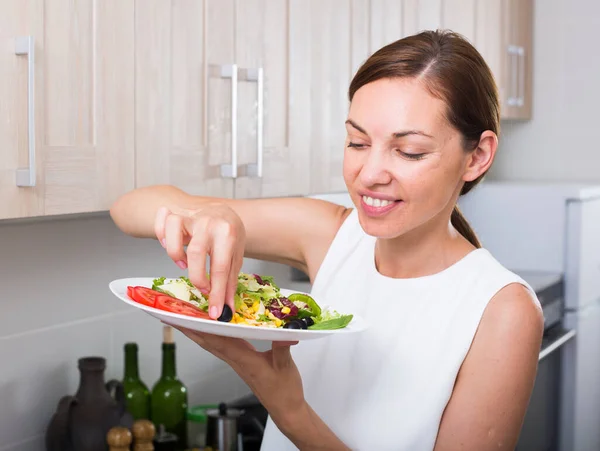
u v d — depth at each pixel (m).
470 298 1.05
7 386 1.57
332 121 1.85
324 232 1.21
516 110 3.18
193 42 1.43
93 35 1.22
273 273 2.35
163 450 1.70
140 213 1.17
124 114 1.29
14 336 1.57
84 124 1.22
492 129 1.04
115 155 1.28
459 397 1.04
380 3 2.01
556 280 2.77
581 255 2.85
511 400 1.01
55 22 1.16
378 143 0.96
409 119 0.94
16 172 1.12
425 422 1.05
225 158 1.53
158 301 0.90
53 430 1.59
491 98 1.03
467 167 1.04
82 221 1.72
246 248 1.24
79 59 1.20
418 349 1.07
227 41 1.50
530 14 3.30
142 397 1.75
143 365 1.91
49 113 1.16
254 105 1.59
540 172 3.47
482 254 1.10
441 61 0.97
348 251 1.18
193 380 2.08
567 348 2.85
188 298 0.96
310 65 1.75
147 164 1.34
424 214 0.98
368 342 1.11
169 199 1.17
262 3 1.59
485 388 1.01
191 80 1.43
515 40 3.09
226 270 0.87
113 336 1.82
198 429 1.86
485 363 1.02
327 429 1.04
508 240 2.94
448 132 0.97
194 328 0.87
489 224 2.96
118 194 1.29
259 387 0.97
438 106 0.96
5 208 1.11
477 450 1.02
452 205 1.09
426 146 0.95
